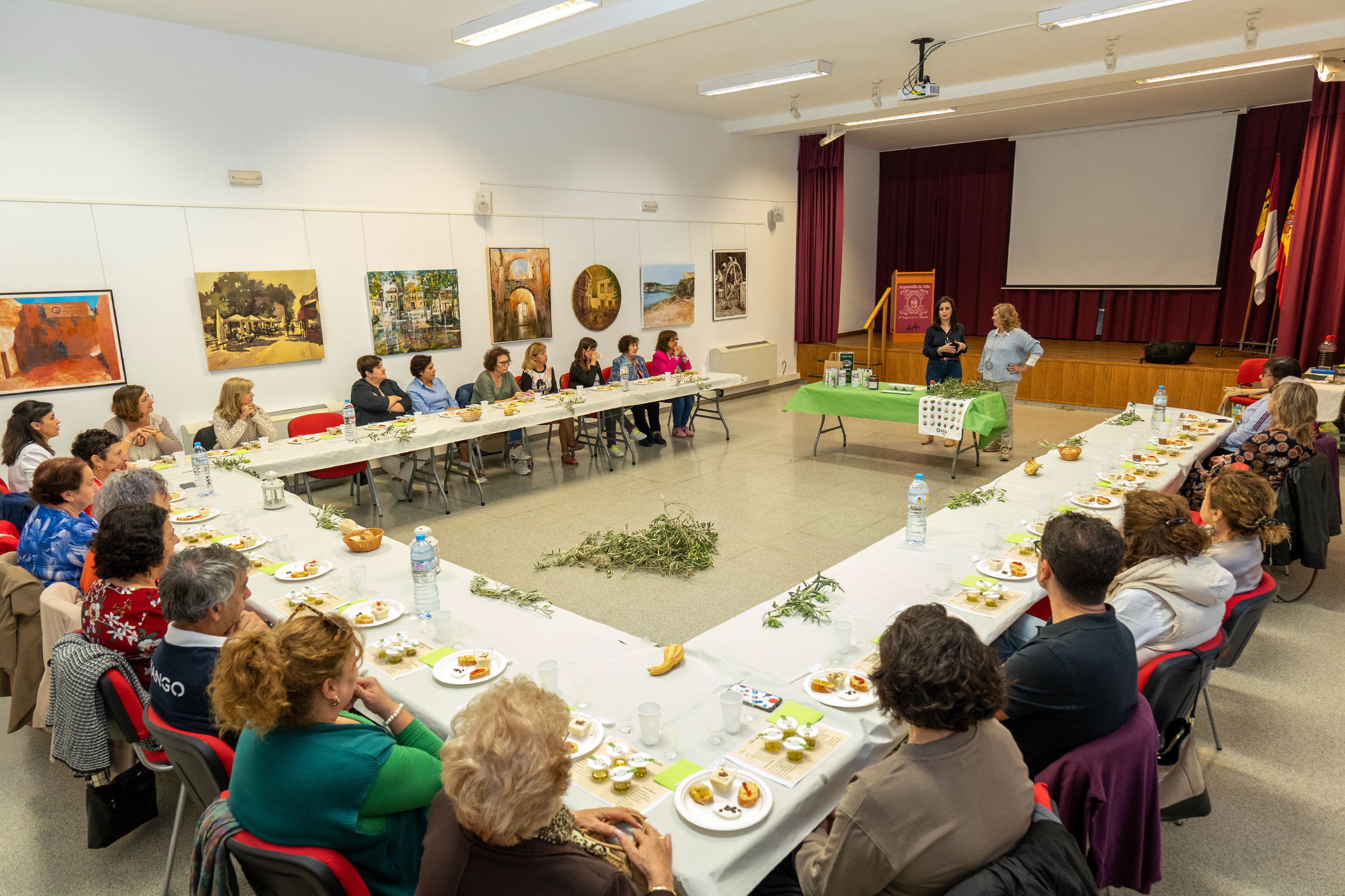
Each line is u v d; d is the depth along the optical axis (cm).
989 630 231
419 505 582
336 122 619
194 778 181
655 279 898
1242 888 221
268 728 141
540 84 736
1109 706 172
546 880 117
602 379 741
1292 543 380
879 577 274
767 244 1048
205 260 564
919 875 127
